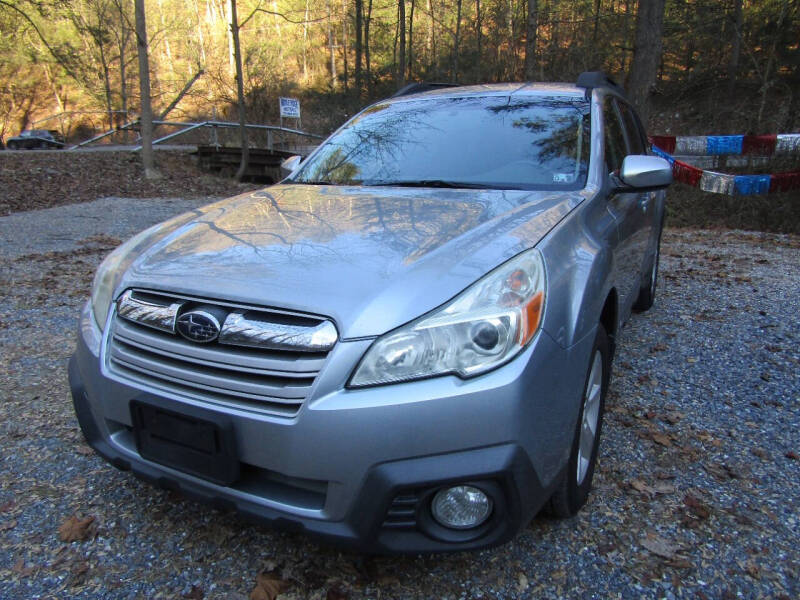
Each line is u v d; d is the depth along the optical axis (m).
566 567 2.06
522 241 2.03
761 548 2.15
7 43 26.92
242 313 1.82
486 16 32.47
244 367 1.78
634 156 2.79
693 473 2.63
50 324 4.70
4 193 12.48
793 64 20.23
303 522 1.76
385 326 1.70
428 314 1.72
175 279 1.98
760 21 20.20
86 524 2.29
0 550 2.15
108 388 2.04
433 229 2.16
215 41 46.94
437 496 1.72
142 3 15.71
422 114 3.43
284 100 21.34
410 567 2.06
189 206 12.25
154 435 1.95
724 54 24.92
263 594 1.94
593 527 2.26
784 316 4.74
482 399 1.68
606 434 2.96
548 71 25.20
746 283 5.86
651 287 4.71
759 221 10.59
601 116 3.15
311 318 1.74
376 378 1.68
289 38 47.78
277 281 1.85
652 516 2.33
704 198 11.36
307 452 1.70
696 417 3.14
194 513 2.37
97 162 16.95
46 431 3.01
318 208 2.53
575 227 2.30
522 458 1.71
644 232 3.65
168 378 1.91
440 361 1.70
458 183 2.84
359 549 1.74
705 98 23.70
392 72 35.22
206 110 37.72
